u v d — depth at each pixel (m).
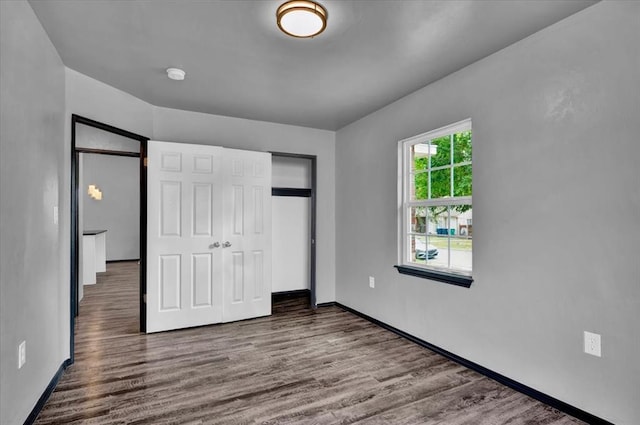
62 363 2.62
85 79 2.92
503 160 2.48
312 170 4.65
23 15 1.88
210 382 2.47
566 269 2.10
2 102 1.65
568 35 2.09
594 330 1.96
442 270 3.07
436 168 3.19
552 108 2.18
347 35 2.29
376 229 3.89
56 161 2.49
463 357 2.79
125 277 6.57
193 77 2.99
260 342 3.28
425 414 2.09
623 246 1.85
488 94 2.59
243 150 4.02
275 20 2.12
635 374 1.80
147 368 2.69
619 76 1.86
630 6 1.82
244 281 4.02
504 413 2.10
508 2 1.93
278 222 5.02
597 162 1.96
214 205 3.80
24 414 1.88
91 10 2.01
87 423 1.98
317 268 4.61
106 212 8.64
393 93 3.38
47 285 2.29
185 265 3.65
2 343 1.63
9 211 1.71
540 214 2.25
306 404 2.19
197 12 2.03
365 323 3.90
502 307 2.48
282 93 3.37
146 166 3.57
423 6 1.96
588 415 1.99
